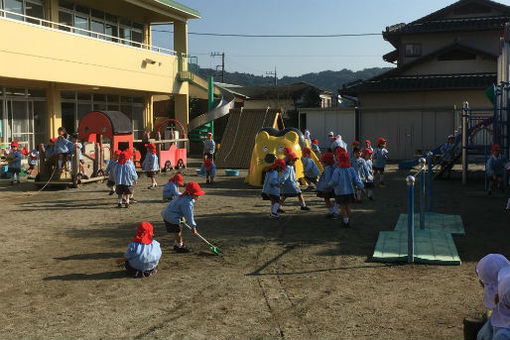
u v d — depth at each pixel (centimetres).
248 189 1708
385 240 895
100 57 2397
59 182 1681
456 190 1638
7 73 1891
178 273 734
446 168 1941
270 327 534
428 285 664
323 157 1141
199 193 825
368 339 502
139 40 3142
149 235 724
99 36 2750
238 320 554
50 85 2375
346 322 544
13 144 1841
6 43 1880
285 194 1232
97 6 2697
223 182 1911
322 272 731
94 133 1836
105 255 840
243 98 4834
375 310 578
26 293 649
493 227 1040
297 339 503
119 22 2927
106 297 632
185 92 3238
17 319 562
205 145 2386
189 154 3397
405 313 568
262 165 1758
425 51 3525
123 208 1314
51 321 555
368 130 2969
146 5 2814
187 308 591
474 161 2028
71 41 2205
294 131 1798
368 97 3331
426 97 3234
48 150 1723
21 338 511
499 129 1703
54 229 1049
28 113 2306
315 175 1609
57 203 1393
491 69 3234
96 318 563
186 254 843
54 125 2411
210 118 3102
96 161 1830
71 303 611
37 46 2022
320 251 853
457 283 670
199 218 1166
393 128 2933
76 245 909
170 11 3045
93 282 693
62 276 721
